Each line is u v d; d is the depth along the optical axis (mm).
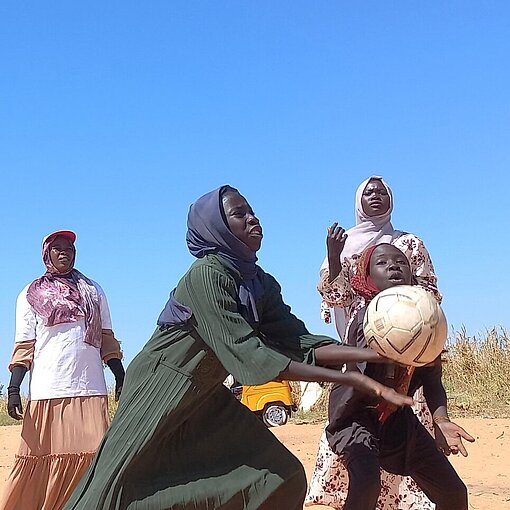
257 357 2258
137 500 2316
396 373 2676
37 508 3658
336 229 3080
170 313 2385
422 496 3156
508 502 4168
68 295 3789
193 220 2439
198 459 2391
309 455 5590
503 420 6934
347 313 3260
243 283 2424
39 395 3693
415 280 3307
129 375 2453
